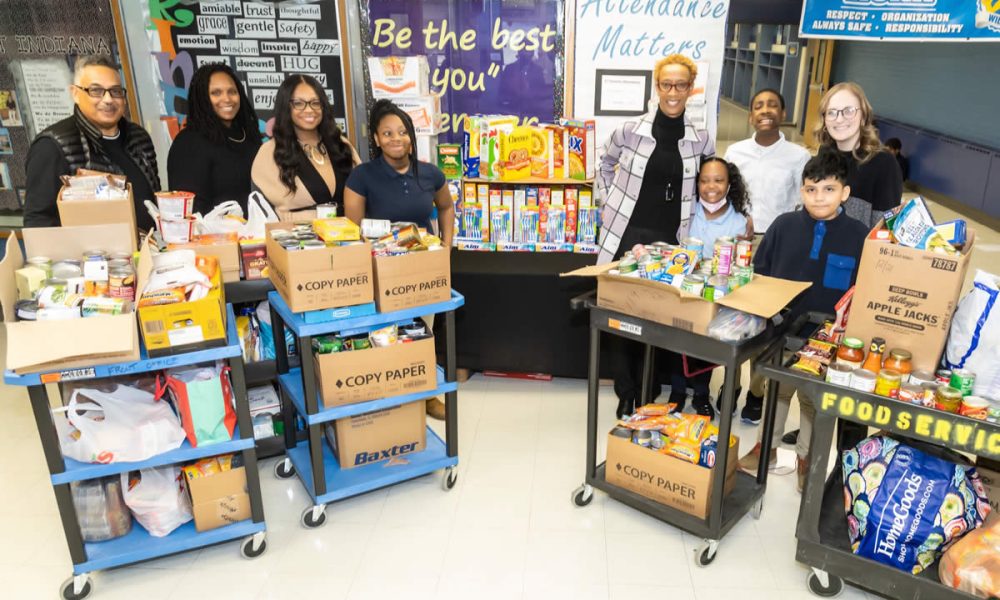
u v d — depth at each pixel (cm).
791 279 291
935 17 380
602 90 410
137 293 232
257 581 255
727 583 250
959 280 206
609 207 347
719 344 235
